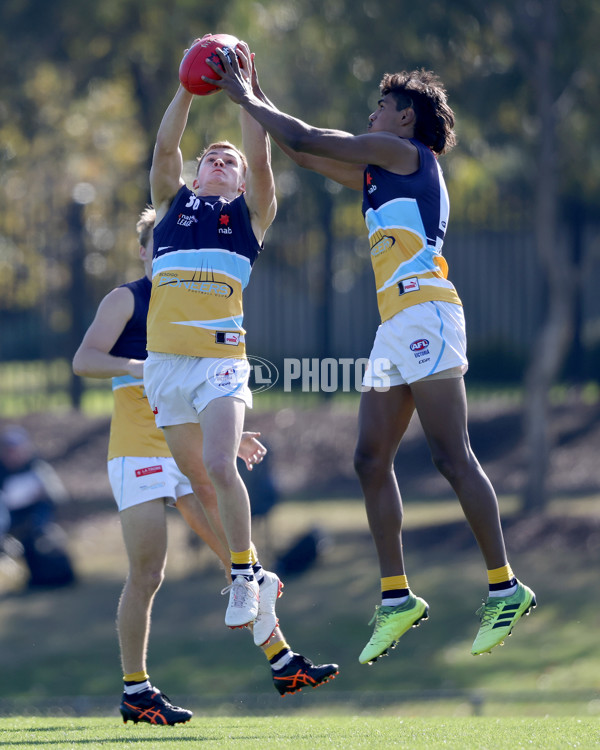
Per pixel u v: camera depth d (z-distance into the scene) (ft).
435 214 55.47
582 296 266.57
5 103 210.38
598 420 254.27
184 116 58.29
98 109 245.24
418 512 212.64
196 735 56.85
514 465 240.32
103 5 194.29
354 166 61.41
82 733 59.26
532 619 149.38
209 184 60.85
